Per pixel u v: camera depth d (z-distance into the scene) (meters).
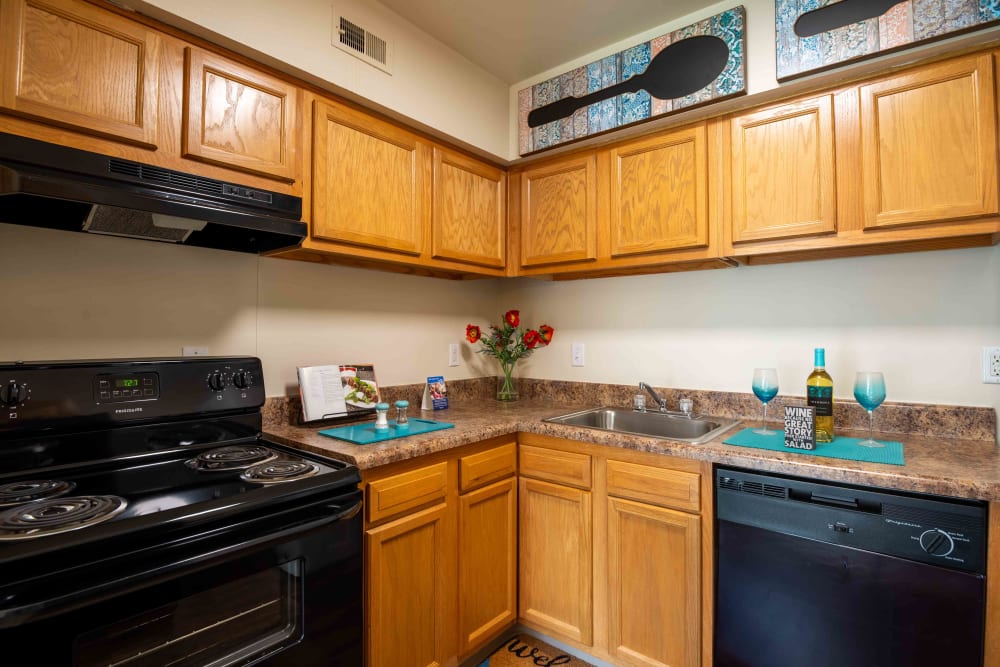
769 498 1.37
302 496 1.13
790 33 1.55
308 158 1.56
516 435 1.92
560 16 1.81
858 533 1.24
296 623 1.16
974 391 1.56
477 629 1.73
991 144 1.31
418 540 1.52
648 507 1.59
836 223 1.52
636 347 2.27
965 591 1.12
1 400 1.12
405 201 1.86
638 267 2.02
